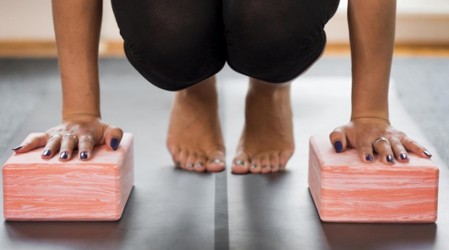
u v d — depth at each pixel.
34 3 3.21
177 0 1.34
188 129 1.73
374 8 1.40
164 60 1.37
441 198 1.53
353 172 1.39
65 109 1.49
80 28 1.45
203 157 1.70
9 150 1.81
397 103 2.15
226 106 2.17
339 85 2.39
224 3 1.37
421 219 1.41
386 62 1.44
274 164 1.67
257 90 1.72
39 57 3.05
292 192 1.56
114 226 1.39
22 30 3.23
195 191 1.56
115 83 2.55
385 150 1.40
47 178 1.39
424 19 3.30
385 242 1.33
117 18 1.38
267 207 1.48
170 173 1.67
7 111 2.31
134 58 1.40
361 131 1.44
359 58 1.44
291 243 1.33
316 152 1.47
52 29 3.24
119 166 1.40
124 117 2.09
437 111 2.32
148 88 2.43
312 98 2.25
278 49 1.35
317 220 1.42
